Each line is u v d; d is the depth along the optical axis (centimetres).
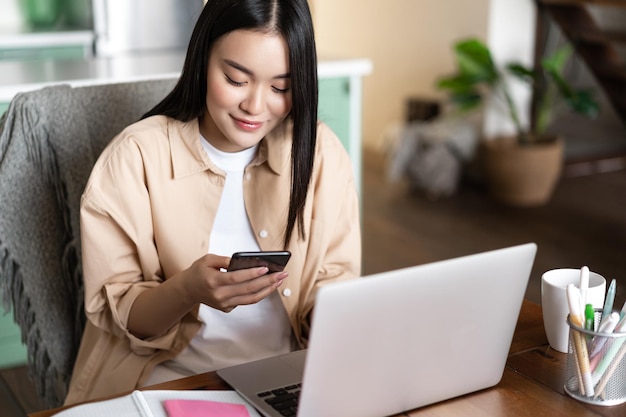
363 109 559
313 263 151
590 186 474
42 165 166
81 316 172
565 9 475
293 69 128
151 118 143
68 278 170
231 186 145
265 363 122
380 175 505
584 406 111
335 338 97
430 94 503
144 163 139
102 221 138
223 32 126
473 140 470
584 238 393
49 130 165
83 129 168
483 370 113
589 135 561
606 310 113
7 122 165
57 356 171
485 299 107
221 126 132
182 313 134
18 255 166
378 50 536
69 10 436
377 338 100
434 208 443
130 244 140
